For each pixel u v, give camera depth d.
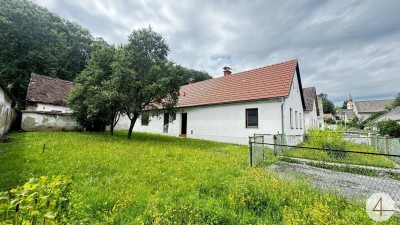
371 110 87.88
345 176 6.64
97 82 15.19
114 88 13.45
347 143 11.30
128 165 6.74
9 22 27.73
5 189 4.23
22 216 1.83
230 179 5.61
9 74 28.08
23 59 29.00
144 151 9.55
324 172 7.13
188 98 21.70
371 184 5.84
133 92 13.97
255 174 5.82
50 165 6.12
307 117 26.75
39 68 30.91
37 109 20.48
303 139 13.84
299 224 3.11
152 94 13.94
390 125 24.42
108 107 14.34
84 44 43.53
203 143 14.92
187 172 6.30
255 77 18.05
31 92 20.88
